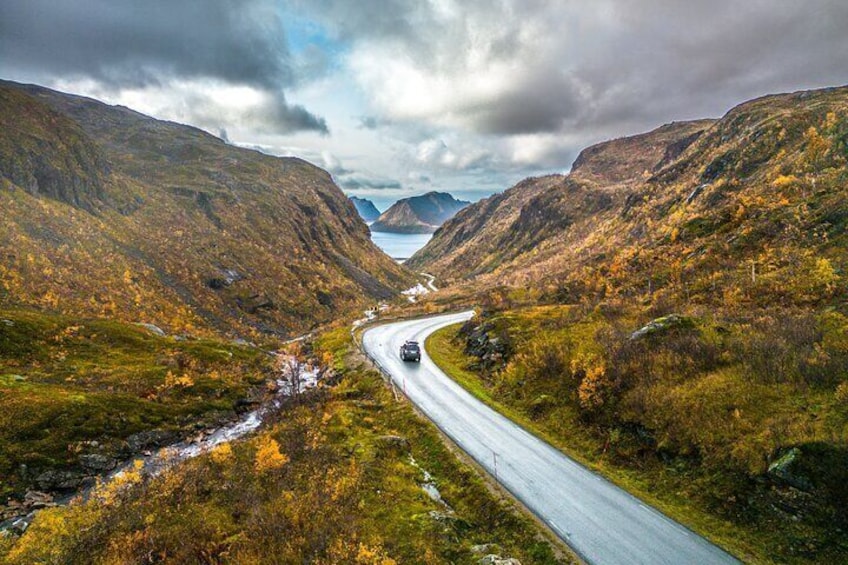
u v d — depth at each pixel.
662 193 148.62
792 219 51.72
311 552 14.34
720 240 57.97
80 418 34.44
